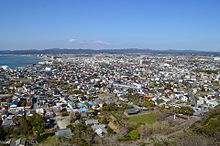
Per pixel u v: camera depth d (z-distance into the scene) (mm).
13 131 109562
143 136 98250
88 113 142250
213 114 102250
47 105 166750
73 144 92500
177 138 78625
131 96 196000
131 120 128625
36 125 116312
